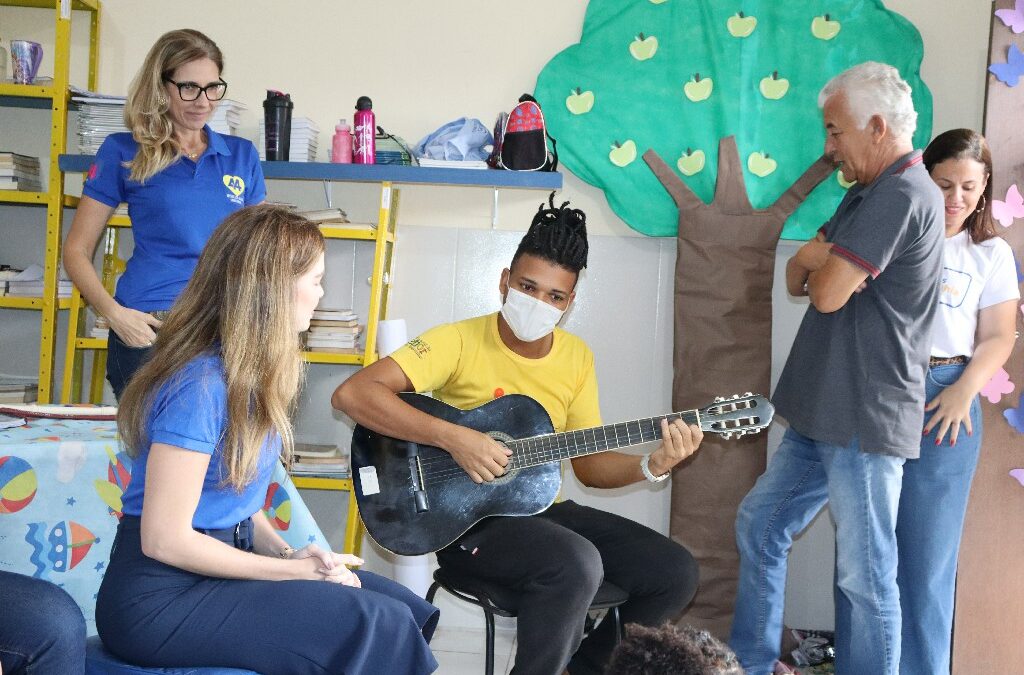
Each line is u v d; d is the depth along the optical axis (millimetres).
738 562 2996
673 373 3115
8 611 1256
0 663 1237
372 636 1390
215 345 1429
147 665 1404
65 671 1277
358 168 2908
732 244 3027
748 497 2564
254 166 2678
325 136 3215
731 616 2992
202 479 1383
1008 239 2814
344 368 3209
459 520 2037
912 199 2076
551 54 3182
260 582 1435
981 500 2830
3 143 3203
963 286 2422
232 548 1427
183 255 2480
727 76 3090
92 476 1726
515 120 2932
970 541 2832
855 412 2223
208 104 2445
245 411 1406
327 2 3201
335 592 1426
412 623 1438
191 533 1369
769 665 2539
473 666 2797
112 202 2529
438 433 2014
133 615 1385
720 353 3020
